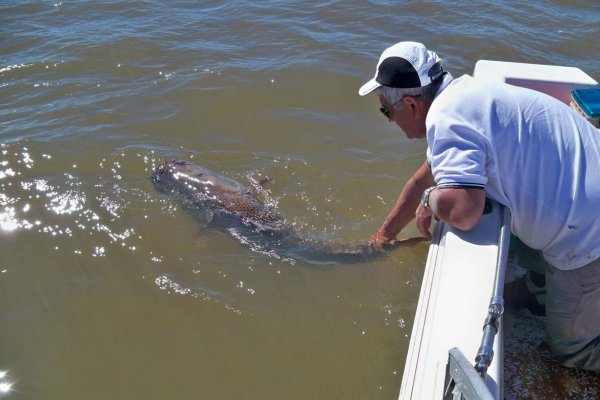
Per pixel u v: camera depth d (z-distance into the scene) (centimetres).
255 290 448
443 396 223
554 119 281
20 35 827
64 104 678
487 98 279
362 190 551
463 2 921
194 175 557
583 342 317
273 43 798
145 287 455
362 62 753
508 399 323
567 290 302
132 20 865
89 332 419
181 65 747
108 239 502
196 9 899
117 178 570
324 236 499
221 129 638
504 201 287
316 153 601
